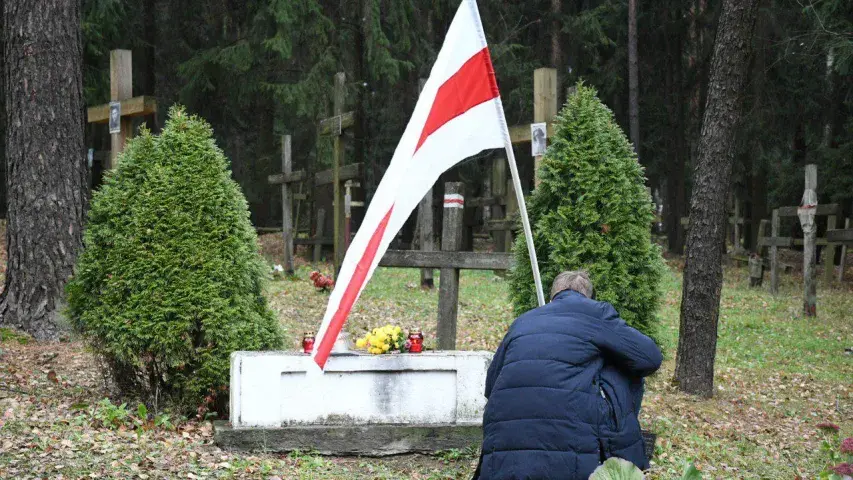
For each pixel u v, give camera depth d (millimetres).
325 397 6242
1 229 19094
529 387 3672
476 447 6305
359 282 3953
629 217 6922
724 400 9688
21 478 5039
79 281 6754
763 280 22125
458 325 12383
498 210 19094
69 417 6457
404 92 26047
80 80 9977
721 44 9523
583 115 7109
